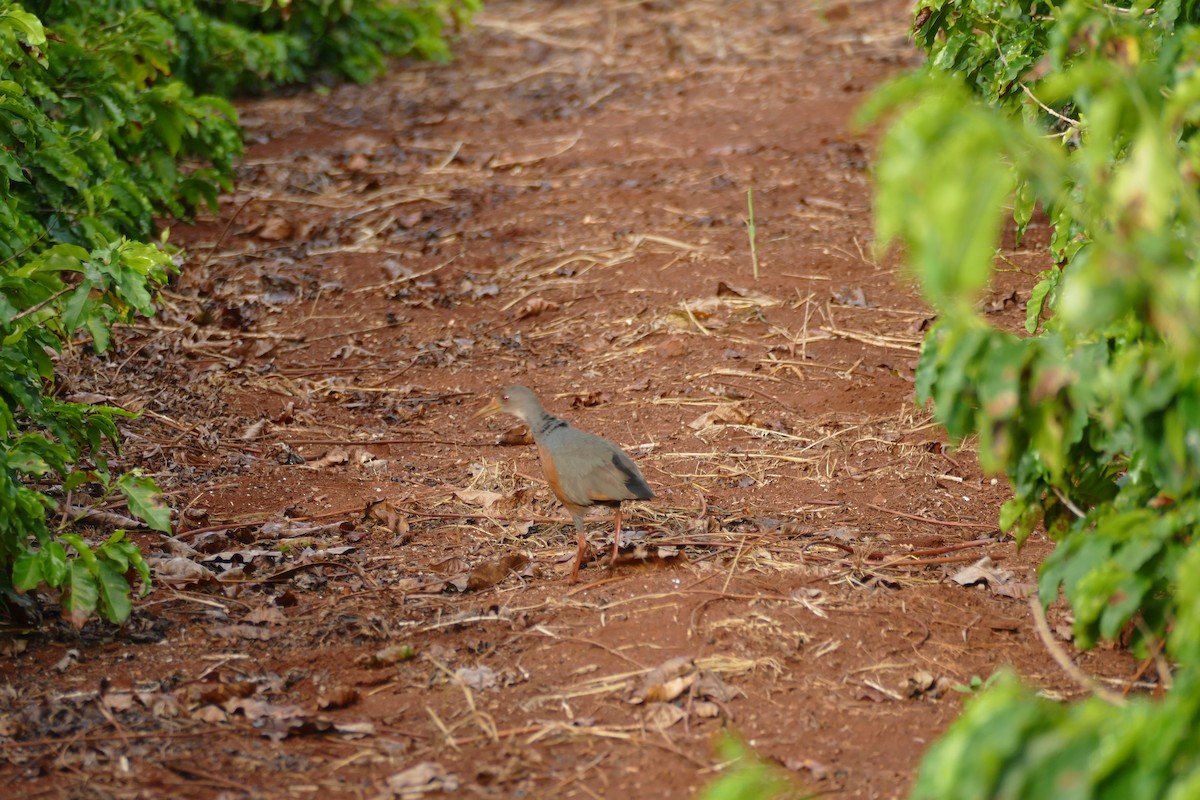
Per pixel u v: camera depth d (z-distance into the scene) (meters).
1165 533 6.20
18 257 10.18
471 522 10.99
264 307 15.98
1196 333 4.78
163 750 7.53
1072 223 9.32
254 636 8.97
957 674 8.37
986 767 4.38
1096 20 6.71
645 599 9.30
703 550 10.17
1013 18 10.84
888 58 24.84
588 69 26.12
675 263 16.53
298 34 24.84
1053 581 6.85
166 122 15.98
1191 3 7.85
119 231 15.58
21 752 7.44
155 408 13.30
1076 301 4.77
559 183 19.70
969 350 5.96
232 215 18.72
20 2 16.88
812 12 28.97
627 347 14.56
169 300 16.06
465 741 7.69
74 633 8.95
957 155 4.30
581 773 7.34
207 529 10.73
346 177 20.36
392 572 10.06
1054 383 5.84
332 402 13.69
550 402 13.45
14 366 9.20
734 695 8.07
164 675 8.41
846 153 20.00
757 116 22.16
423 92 25.08
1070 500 7.60
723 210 18.09
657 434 12.61
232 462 12.19
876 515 10.91
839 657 8.52
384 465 12.21
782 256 16.52
